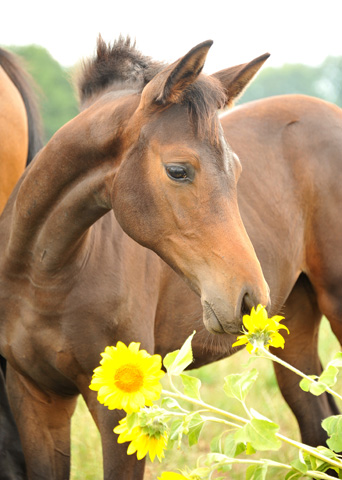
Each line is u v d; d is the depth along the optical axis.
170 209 3.39
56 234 3.80
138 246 4.20
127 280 4.04
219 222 3.30
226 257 3.25
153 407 2.83
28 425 4.34
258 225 4.87
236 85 3.66
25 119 5.63
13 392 4.36
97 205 3.79
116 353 2.79
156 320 4.43
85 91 4.20
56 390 4.26
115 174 3.61
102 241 4.03
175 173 3.33
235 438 2.73
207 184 3.31
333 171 5.15
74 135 3.74
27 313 4.00
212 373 8.22
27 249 3.93
